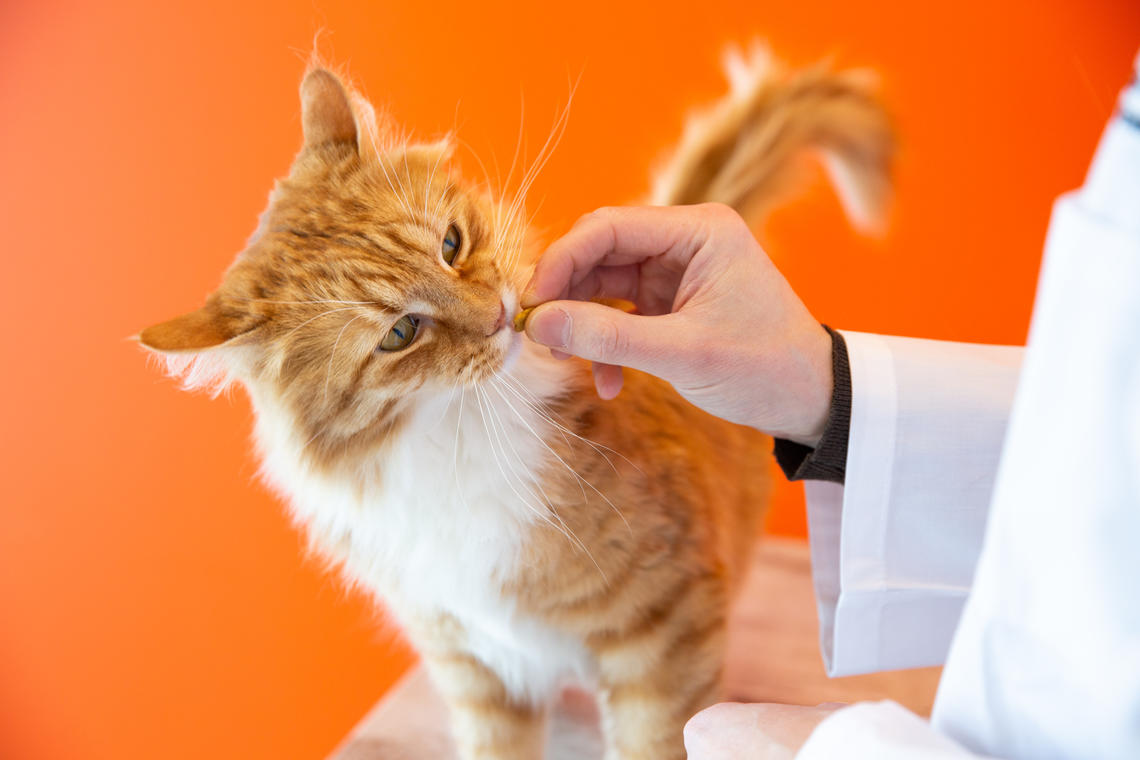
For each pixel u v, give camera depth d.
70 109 2.48
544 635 1.48
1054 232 0.46
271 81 2.47
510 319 1.34
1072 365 0.44
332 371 1.25
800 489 2.52
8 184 2.49
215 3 2.47
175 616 2.47
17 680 2.48
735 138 1.92
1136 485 0.43
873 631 1.11
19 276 2.50
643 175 2.56
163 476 2.47
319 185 1.37
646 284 1.36
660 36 2.56
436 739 1.78
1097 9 2.58
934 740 0.51
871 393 1.08
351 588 1.96
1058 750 0.49
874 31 2.63
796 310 1.18
